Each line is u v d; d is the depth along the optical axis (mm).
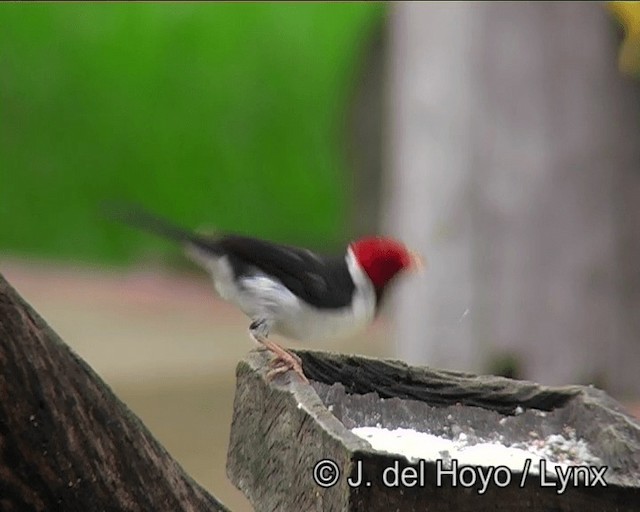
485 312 12445
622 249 12438
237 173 27250
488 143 12320
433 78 12492
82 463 4492
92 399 4512
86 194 27641
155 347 18438
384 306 6516
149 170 27578
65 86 27844
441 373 5980
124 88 27703
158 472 4754
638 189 12500
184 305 22469
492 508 4535
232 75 27438
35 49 28016
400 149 13078
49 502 4457
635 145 12445
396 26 13406
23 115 27797
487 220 12391
